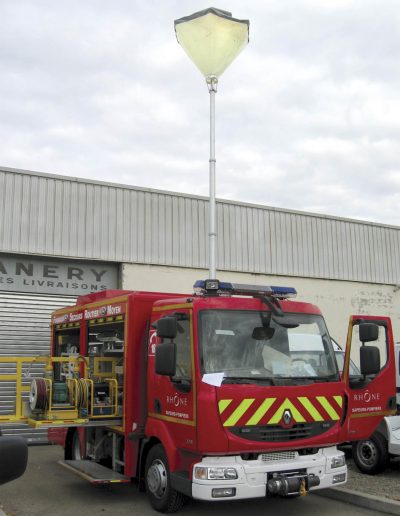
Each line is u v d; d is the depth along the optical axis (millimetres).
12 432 12523
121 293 8547
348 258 18094
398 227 19422
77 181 14109
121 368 7656
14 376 7414
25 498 7734
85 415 7363
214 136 10023
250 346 6520
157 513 6922
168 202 15227
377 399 7391
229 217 16125
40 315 13594
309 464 6316
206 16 9305
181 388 6469
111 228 14352
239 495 5922
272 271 16562
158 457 6938
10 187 13289
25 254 13312
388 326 7684
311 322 7051
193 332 6395
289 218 17172
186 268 15219
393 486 7918
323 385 6656
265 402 6215
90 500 7613
